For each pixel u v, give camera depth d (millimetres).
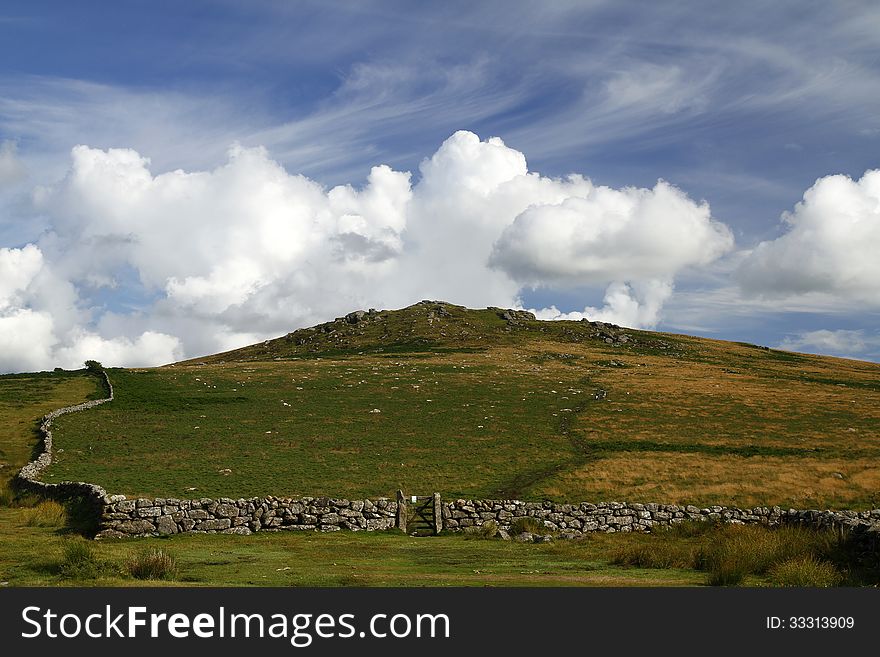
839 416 84750
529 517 31109
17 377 100500
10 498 37312
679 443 67250
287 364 127812
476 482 47781
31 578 15609
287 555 21844
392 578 16922
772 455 62500
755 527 27766
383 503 31172
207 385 95562
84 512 29656
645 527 30578
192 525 27953
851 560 18594
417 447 61125
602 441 67250
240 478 44969
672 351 176000
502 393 97438
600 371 129125
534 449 62125
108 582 15227
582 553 22984
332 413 78000
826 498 44625
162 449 56406
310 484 43906
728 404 92625
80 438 59938
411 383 103688
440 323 198625
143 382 95500
